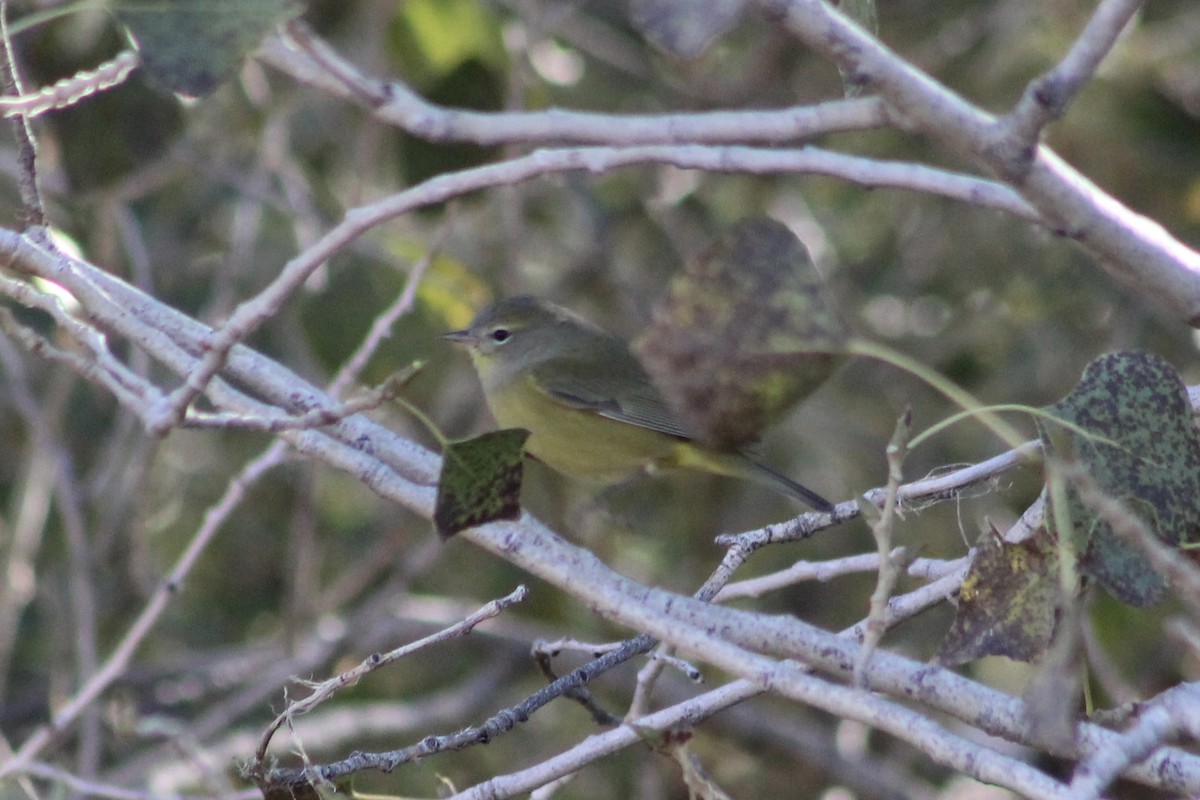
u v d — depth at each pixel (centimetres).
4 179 1128
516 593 576
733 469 895
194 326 618
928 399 1301
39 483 1150
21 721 1245
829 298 470
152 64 495
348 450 587
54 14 495
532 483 1309
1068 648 439
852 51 456
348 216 519
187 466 1357
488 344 1022
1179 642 1066
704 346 480
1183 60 1181
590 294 1378
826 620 1288
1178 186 1193
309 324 1187
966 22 1301
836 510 619
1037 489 1177
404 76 1123
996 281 1294
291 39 604
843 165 545
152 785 1087
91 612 1083
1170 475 500
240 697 1186
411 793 1166
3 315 530
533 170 541
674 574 1306
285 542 1381
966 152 460
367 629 1253
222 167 1230
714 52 1421
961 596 489
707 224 1400
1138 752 440
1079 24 1214
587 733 1262
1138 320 1230
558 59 1305
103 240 1118
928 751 432
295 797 576
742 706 1245
